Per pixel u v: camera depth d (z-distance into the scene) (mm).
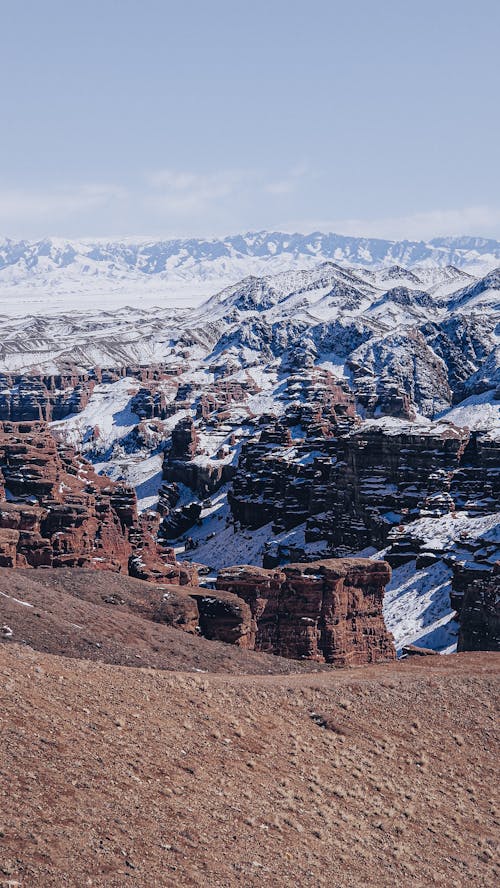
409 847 55594
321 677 79250
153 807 47469
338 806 56969
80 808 44750
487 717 77062
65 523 149125
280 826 51188
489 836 61031
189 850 45094
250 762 57250
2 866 38281
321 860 49594
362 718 70812
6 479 178500
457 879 54219
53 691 56406
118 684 61406
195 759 55125
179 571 154750
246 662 88438
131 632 87125
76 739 51375
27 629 78625
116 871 40875
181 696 63250
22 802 43219
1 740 48125
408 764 67000
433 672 85000
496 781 69625
